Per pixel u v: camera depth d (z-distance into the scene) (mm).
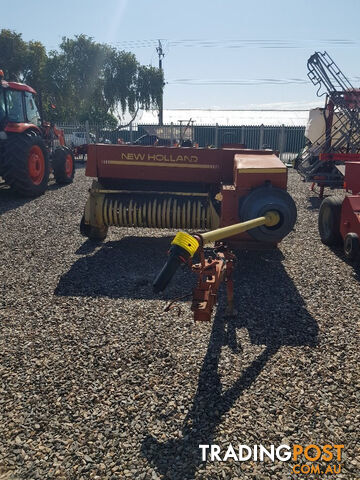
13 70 32438
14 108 10758
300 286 5039
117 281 5195
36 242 6781
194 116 37469
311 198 11414
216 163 6328
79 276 5344
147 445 2566
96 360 3457
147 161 6406
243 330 3959
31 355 3531
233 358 3486
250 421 2768
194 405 2916
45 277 5293
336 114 11438
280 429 2703
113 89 34406
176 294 4797
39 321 4125
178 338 3801
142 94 34781
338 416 2818
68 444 2580
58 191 11578
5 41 31609
